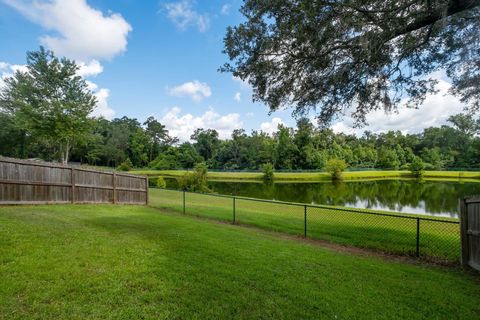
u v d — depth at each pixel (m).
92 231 5.91
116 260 4.28
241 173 54.56
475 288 4.27
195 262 4.52
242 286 3.75
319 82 7.71
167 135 85.38
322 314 3.19
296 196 29.33
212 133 80.44
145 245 5.23
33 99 23.45
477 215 5.08
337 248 6.79
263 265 4.65
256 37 7.56
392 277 4.57
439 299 3.79
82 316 2.77
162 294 3.34
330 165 50.75
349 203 23.30
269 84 8.27
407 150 73.12
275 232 8.52
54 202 9.23
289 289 3.77
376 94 8.00
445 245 7.10
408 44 7.21
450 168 63.25
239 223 9.71
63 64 23.77
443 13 5.66
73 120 23.58
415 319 3.23
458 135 63.22
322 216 11.84
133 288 3.43
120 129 75.56
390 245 7.09
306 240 7.57
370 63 6.77
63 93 24.33
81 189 10.29
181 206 13.38
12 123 29.30
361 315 3.23
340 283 4.12
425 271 5.03
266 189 36.56
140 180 13.54
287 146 61.94
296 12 6.51
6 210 7.11
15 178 8.09
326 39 6.68
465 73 7.30
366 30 6.48
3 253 4.03
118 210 9.91
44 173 8.94
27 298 2.97
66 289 3.23
